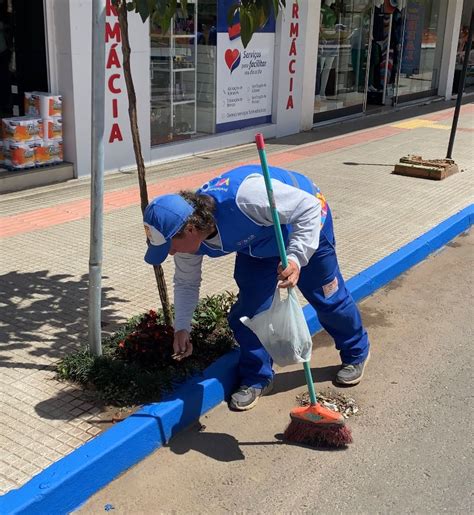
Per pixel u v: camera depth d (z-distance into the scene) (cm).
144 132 849
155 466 298
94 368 337
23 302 439
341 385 373
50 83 746
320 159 943
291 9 1058
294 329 296
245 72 1021
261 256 318
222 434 324
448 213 693
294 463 303
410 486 288
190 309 320
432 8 1622
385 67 1520
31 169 736
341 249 574
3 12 762
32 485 260
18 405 319
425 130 1216
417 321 464
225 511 270
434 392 369
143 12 290
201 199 284
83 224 616
